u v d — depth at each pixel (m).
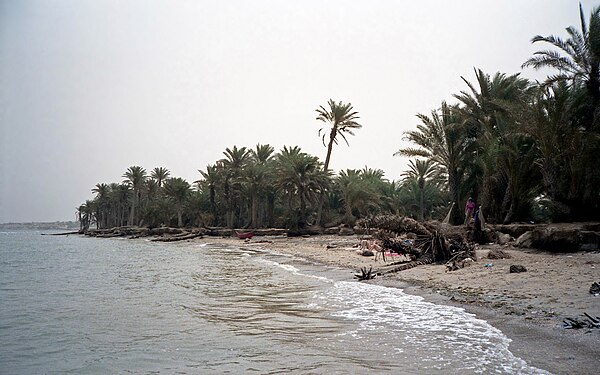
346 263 23.86
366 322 9.50
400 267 19.19
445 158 36.03
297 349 7.44
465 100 35.06
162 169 108.69
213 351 7.51
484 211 32.44
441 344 7.44
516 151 29.75
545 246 20.38
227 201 75.81
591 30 24.67
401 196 66.19
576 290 10.79
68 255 40.91
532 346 7.00
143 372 6.54
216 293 14.77
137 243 68.31
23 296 15.01
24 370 6.82
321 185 60.19
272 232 64.00
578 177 24.91
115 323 10.16
